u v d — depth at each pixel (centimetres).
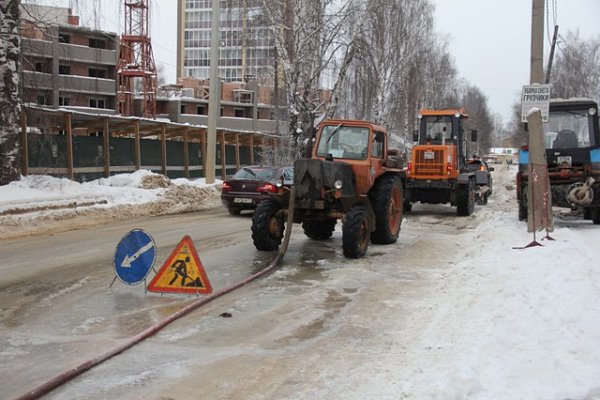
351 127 1197
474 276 823
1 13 1608
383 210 1220
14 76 1628
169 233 1375
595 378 420
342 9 2588
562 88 4762
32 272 897
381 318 681
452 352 521
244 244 1216
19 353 546
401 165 1370
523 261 857
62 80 5034
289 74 2544
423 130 2105
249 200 1761
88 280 845
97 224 1529
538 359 462
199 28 8650
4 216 1392
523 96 1319
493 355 487
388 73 3853
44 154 1919
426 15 4266
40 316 665
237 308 721
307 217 1122
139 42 5450
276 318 680
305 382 486
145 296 761
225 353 559
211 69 2431
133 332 614
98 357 528
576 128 1490
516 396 406
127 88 5666
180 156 2730
